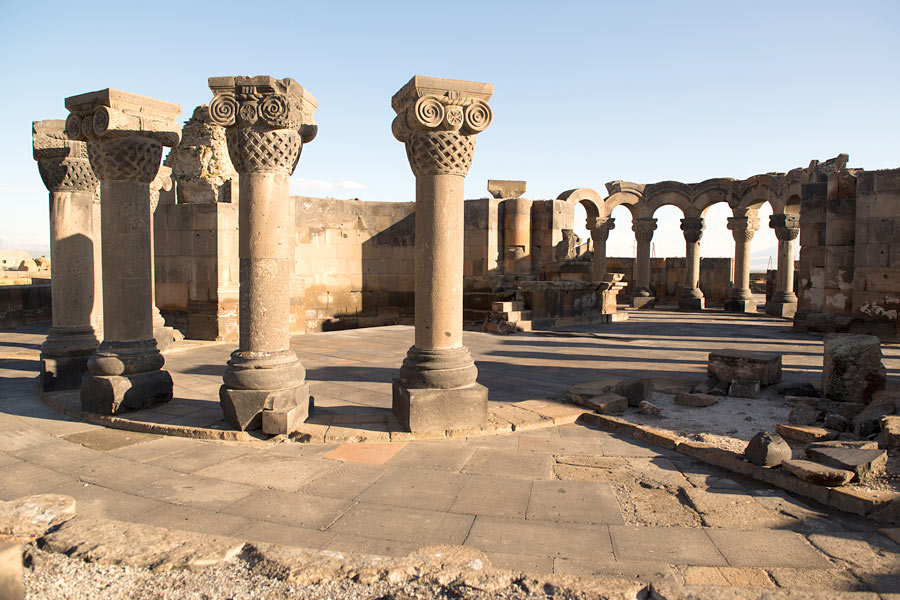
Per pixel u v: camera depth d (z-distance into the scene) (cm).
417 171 649
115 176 722
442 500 471
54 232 857
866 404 726
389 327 1653
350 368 1012
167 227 1345
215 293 1299
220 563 367
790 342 1404
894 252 1410
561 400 788
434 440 624
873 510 437
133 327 733
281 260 662
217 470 537
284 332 669
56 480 515
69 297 855
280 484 504
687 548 392
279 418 624
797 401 768
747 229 2356
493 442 620
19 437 638
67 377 835
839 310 1562
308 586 342
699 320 1972
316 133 737
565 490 491
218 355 1146
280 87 642
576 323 1739
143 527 404
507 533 414
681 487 498
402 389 651
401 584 344
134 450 594
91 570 357
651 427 669
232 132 647
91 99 700
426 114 616
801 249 1677
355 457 570
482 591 336
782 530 418
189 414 701
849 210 1544
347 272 1775
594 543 399
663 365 1077
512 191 1909
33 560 367
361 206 1784
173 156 1411
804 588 341
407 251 1819
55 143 841
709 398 764
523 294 1705
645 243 2562
